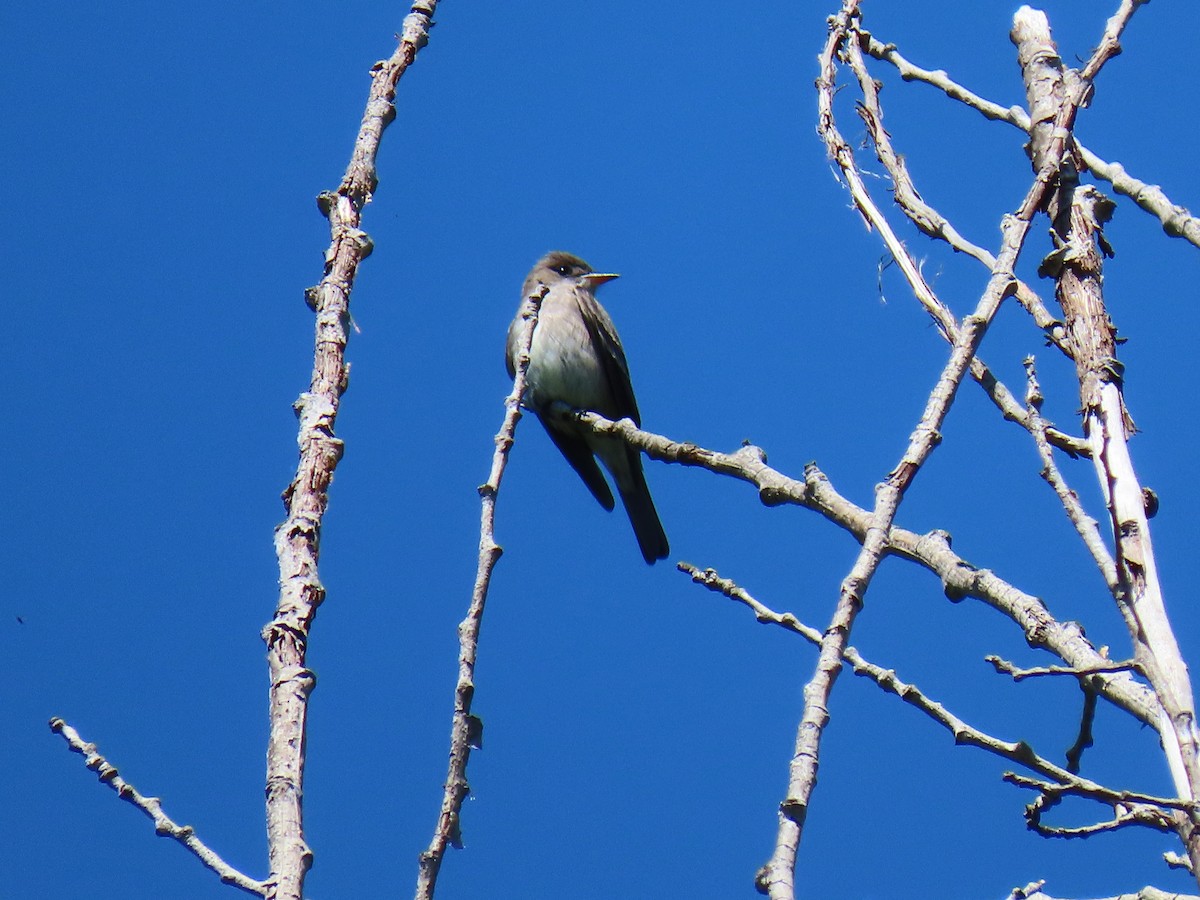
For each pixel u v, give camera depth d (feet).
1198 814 15.96
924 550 24.18
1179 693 16.75
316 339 21.42
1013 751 19.42
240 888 17.02
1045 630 21.62
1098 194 24.34
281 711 16.88
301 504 19.24
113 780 18.22
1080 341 21.94
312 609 18.15
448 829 16.60
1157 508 20.21
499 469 20.44
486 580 18.81
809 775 15.61
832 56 26.91
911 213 24.44
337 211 23.17
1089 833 20.36
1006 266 20.67
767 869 14.89
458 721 17.34
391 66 25.02
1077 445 20.83
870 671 20.93
